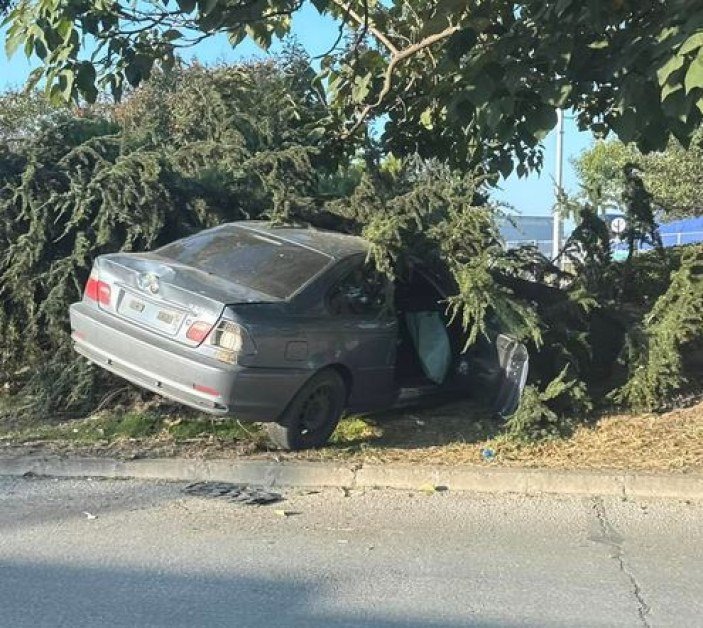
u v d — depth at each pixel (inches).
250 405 247.0
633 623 168.1
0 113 409.4
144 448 273.0
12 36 271.0
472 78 238.2
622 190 391.2
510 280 346.9
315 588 181.8
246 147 378.6
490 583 186.2
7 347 326.3
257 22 315.3
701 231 856.9
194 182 344.2
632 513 234.7
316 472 254.4
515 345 289.7
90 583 181.9
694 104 201.3
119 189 315.6
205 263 279.0
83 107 585.0
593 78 243.4
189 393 244.8
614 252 393.1
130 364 257.4
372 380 282.4
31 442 276.2
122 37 286.7
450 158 366.6
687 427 297.0
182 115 400.5
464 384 310.8
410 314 312.0
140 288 261.3
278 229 306.2
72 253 316.2
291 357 253.6
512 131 241.0
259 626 163.3
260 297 256.8
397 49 372.2
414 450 278.5
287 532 215.6
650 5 237.8
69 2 254.4
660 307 316.5
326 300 269.3
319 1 246.4
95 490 245.3
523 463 265.4
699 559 202.5
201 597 176.1
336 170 404.2
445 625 165.6
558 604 176.1
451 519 227.8
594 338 345.4
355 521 224.8
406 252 296.2
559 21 235.5
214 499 239.0
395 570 192.4
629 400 313.4
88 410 305.6
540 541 212.8
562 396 305.6
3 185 326.3
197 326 246.5
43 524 217.3
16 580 182.9
